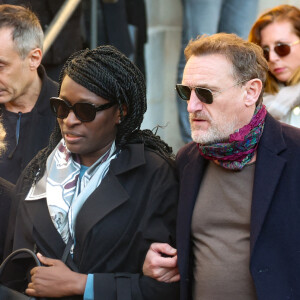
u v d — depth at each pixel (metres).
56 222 10.45
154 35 21.42
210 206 10.02
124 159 10.73
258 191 9.57
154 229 10.34
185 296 9.96
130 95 10.70
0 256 11.27
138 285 10.16
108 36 18.20
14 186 11.44
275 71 13.80
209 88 9.69
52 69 16.38
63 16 15.79
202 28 19.16
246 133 9.82
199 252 10.06
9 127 13.30
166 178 10.62
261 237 9.49
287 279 9.35
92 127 10.38
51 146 11.23
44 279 10.15
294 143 9.75
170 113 20.44
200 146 10.08
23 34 12.84
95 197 10.44
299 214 9.37
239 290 9.68
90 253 10.30
